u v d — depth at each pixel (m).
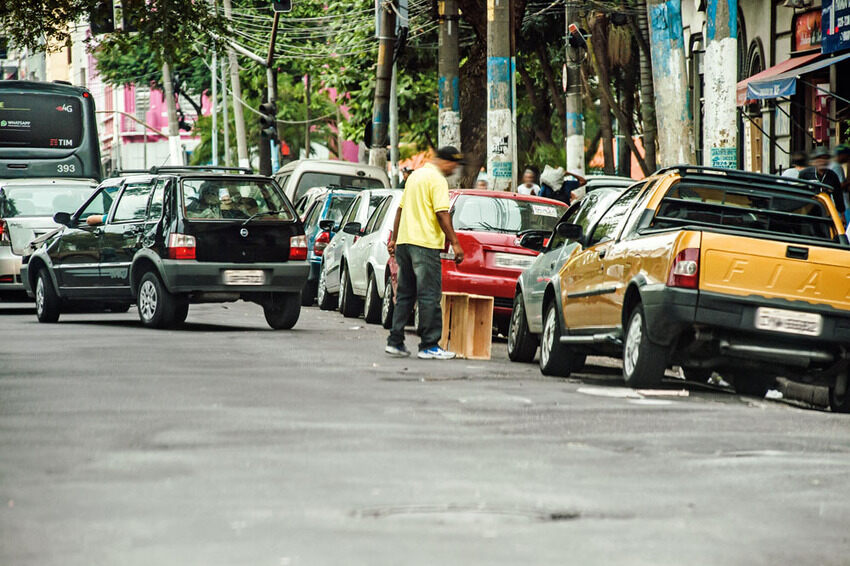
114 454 12.09
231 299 29.70
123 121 148.38
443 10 47.00
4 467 11.43
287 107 115.81
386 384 18.36
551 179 41.78
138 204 30.38
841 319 17.64
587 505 10.15
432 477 11.10
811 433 14.36
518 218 28.86
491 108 39.16
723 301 17.45
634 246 18.81
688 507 10.19
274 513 9.63
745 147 51.22
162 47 59.78
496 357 25.28
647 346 17.98
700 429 14.36
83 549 8.56
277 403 15.85
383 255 32.06
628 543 8.95
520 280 24.03
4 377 18.80
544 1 65.38
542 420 14.81
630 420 14.95
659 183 19.58
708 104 27.56
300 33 83.19
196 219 28.91
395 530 9.15
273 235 29.42
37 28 59.31
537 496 10.43
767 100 48.25
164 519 9.42
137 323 32.12
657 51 29.09
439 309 23.27
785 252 17.59
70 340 26.09
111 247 30.72
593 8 56.94
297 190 52.75
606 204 21.39
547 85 71.31
